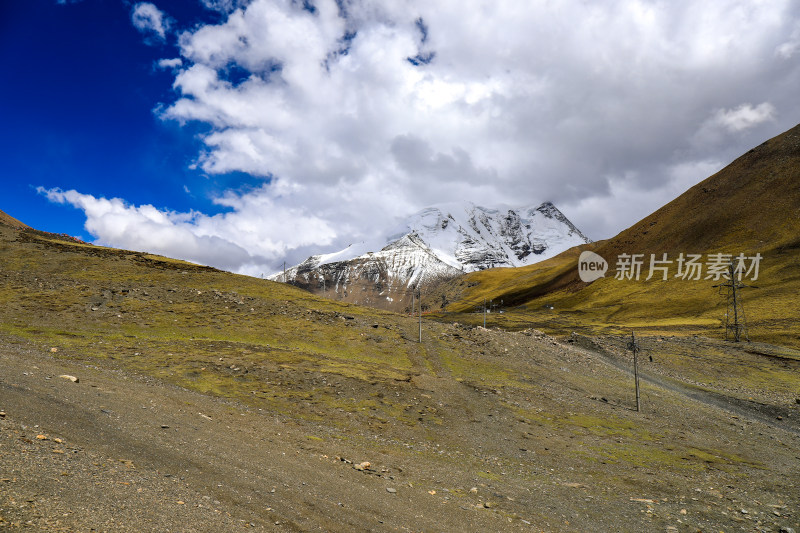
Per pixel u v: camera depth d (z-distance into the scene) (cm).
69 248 11350
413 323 9494
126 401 2741
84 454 1617
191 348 5378
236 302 8562
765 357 10019
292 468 2122
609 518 2353
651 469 3416
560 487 2781
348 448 2881
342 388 4572
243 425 2892
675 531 2270
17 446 1491
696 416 5675
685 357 9938
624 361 9431
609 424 4753
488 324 19462
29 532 941
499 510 2173
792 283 17188
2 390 2308
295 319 8006
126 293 7912
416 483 2372
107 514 1153
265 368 4834
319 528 1466
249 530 1301
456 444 3509
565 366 7812
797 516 2648
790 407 6725
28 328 5369
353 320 8662
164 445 2019
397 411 4172
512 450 3525
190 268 11888
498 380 6194
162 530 1141
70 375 3109
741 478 3419
